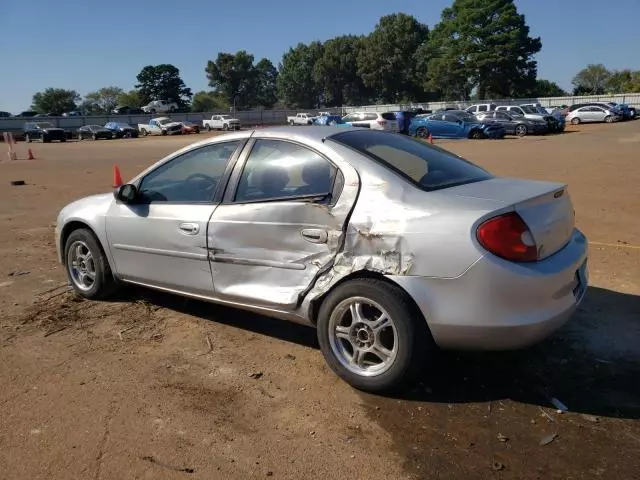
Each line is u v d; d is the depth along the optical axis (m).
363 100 97.75
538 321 3.16
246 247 3.92
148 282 4.66
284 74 102.81
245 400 3.45
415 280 3.24
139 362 3.96
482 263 3.09
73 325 4.63
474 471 2.77
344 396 3.48
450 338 3.25
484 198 3.31
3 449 2.97
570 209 3.72
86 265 5.18
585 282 3.73
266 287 3.85
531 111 36.97
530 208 3.29
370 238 3.38
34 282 5.82
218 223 4.05
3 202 11.45
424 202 3.33
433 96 88.62
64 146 37.06
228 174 4.14
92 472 2.79
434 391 3.52
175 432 3.12
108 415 3.28
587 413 3.26
